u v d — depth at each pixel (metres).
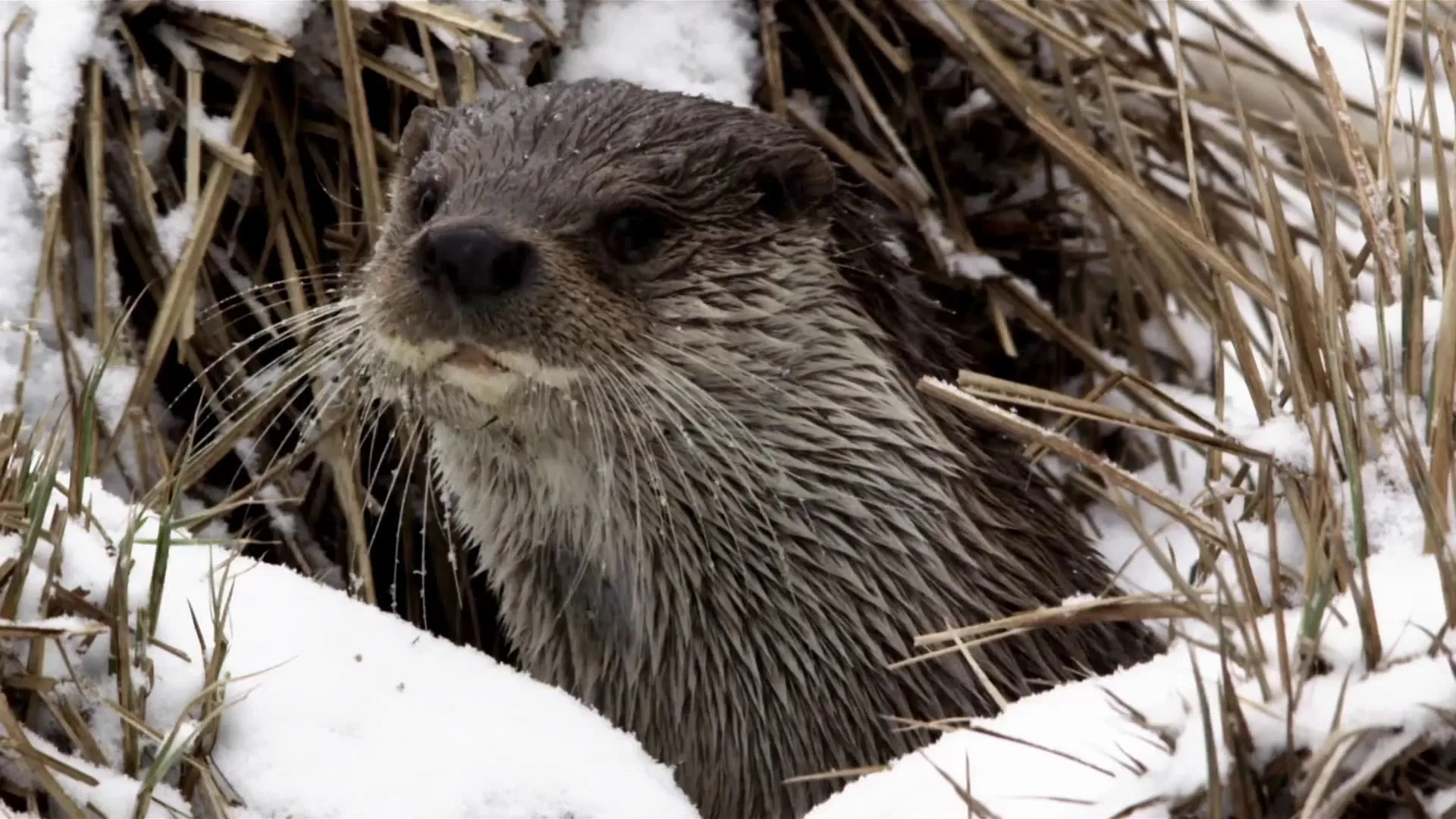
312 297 9.29
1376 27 12.56
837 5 10.12
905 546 7.79
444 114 8.31
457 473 7.98
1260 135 10.84
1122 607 5.38
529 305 6.92
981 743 5.19
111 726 5.22
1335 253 6.20
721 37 9.73
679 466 7.53
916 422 7.94
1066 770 4.97
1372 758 4.57
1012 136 10.41
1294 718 4.68
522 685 5.74
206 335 9.03
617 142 7.67
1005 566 8.03
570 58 9.55
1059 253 10.55
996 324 10.12
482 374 6.99
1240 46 11.66
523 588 8.12
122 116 8.91
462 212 7.37
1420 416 5.75
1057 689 5.41
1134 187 7.12
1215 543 5.80
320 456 8.91
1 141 8.59
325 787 5.21
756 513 7.68
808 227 7.92
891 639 7.73
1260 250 7.04
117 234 8.89
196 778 5.12
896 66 10.20
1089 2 10.34
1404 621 4.93
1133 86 9.89
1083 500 10.21
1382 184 6.61
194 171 8.78
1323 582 4.94
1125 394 10.30
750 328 7.61
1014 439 9.05
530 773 5.36
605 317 7.16
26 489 5.73
